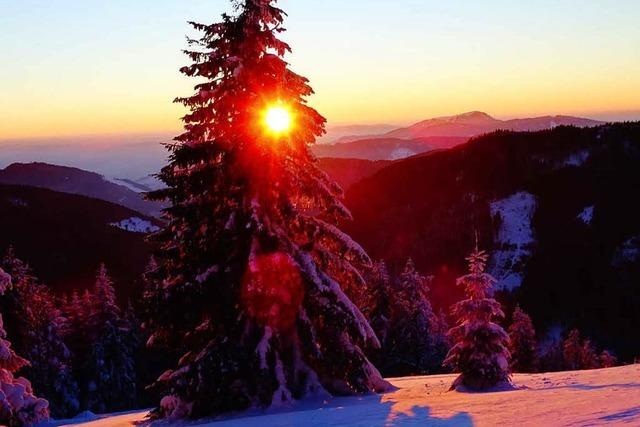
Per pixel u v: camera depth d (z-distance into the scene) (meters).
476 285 20.53
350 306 15.81
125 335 45.78
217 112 15.22
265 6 15.47
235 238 15.59
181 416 15.91
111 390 43.88
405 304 42.38
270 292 15.02
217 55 15.48
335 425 10.83
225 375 14.89
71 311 48.19
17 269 34.62
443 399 13.68
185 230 15.79
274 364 15.32
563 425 8.00
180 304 15.59
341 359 16.12
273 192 15.62
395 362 42.09
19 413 22.70
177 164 15.34
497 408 10.70
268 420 12.71
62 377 40.53
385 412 11.89
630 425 7.40
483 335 19.55
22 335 34.97
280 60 15.48
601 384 13.71
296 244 16.22
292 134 15.87
